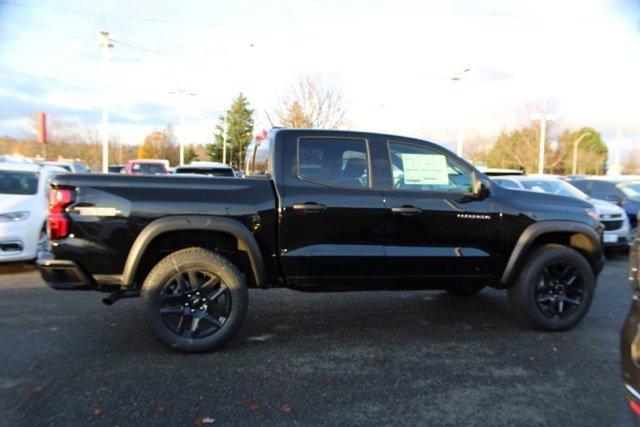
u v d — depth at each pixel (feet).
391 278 17.40
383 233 17.06
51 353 15.85
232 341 17.21
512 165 184.75
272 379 14.24
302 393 13.41
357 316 20.22
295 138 17.06
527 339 17.75
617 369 15.16
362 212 16.84
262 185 16.53
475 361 15.70
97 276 15.60
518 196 18.42
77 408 12.37
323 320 19.66
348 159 17.29
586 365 15.44
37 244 27.94
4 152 178.29
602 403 13.00
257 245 16.24
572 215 18.67
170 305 16.01
